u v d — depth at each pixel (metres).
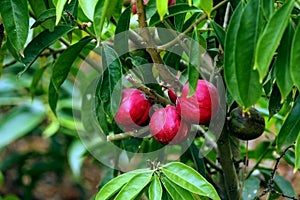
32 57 1.00
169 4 0.99
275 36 0.76
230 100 0.97
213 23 0.94
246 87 0.81
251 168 1.29
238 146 1.16
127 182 0.89
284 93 0.81
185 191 0.90
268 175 1.24
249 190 1.20
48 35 0.99
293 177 1.75
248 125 0.98
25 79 1.80
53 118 1.69
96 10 0.85
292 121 0.92
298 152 0.85
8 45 1.01
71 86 1.70
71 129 1.73
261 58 0.76
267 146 1.28
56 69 1.02
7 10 0.91
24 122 1.73
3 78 1.81
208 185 0.88
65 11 0.96
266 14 0.79
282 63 0.81
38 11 1.01
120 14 1.03
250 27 0.80
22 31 0.91
